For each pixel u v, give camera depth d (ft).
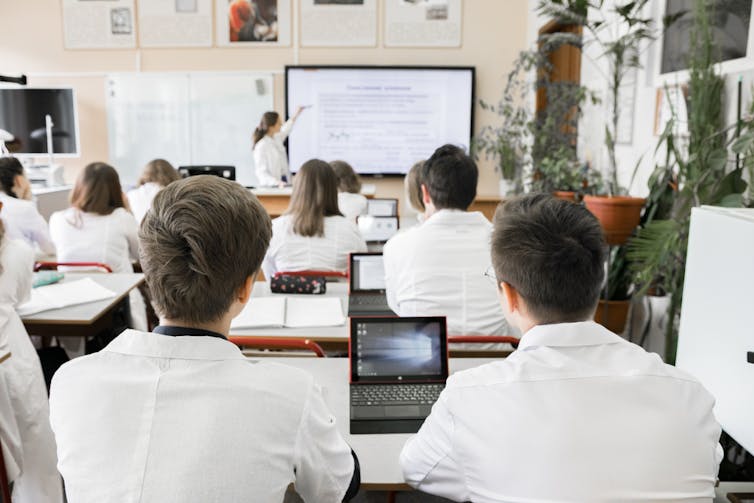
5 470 6.63
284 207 17.34
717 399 4.71
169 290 2.99
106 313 10.12
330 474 3.32
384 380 5.26
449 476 3.45
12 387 6.75
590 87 14.64
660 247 7.70
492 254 3.49
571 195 12.56
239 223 3.01
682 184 8.70
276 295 8.66
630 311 11.04
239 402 2.95
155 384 2.94
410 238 6.91
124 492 2.77
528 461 3.04
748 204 6.89
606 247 3.43
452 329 6.73
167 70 22.65
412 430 4.83
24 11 22.43
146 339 3.08
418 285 6.77
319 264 9.57
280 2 22.13
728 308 4.58
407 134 22.76
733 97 8.07
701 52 8.29
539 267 3.26
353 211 13.07
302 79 22.35
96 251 11.37
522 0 22.21
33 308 8.09
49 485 7.11
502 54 22.48
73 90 21.62
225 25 22.30
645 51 11.08
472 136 22.71
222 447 2.85
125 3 22.25
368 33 22.30
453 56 22.49
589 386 3.13
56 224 11.48
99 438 2.87
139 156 23.18
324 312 7.78
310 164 9.53
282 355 6.71
